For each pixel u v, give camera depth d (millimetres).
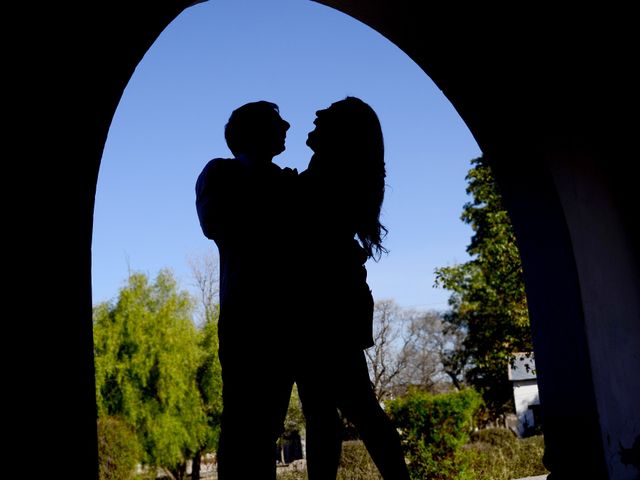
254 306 1722
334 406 1837
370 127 2002
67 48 1600
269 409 1712
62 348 1484
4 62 1498
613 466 2270
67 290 1515
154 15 1782
